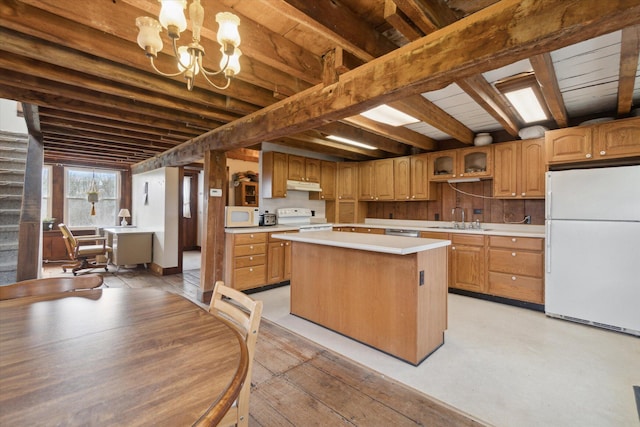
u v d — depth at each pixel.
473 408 1.81
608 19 1.23
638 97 3.04
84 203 6.80
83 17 1.63
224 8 1.76
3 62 2.11
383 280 2.49
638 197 2.81
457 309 3.58
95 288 1.76
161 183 5.46
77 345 1.00
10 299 1.52
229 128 3.48
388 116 3.41
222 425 1.11
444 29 1.67
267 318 3.24
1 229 3.64
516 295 3.68
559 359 2.39
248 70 2.31
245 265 4.06
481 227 4.55
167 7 1.30
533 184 3.82
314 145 4.84
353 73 2.12
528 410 1.80
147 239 5.68
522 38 1.42
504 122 3.43
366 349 2.55
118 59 2.04
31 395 0.73
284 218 5.15
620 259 2.89
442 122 3.59
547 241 3.30
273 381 2.08
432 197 4.93
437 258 2.58
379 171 5.49
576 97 3.08
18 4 1.66
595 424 1.68
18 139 5.02
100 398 0.73
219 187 4.03
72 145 4.88
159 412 0.69
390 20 1.66
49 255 6.26
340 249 2.83
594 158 3.11
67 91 2.68
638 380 2.10
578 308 3.11
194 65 1.49
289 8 1.52
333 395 1.93
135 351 0.97
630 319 2.84
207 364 0.90
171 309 1.38
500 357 2.42
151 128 3.91
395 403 1.86
